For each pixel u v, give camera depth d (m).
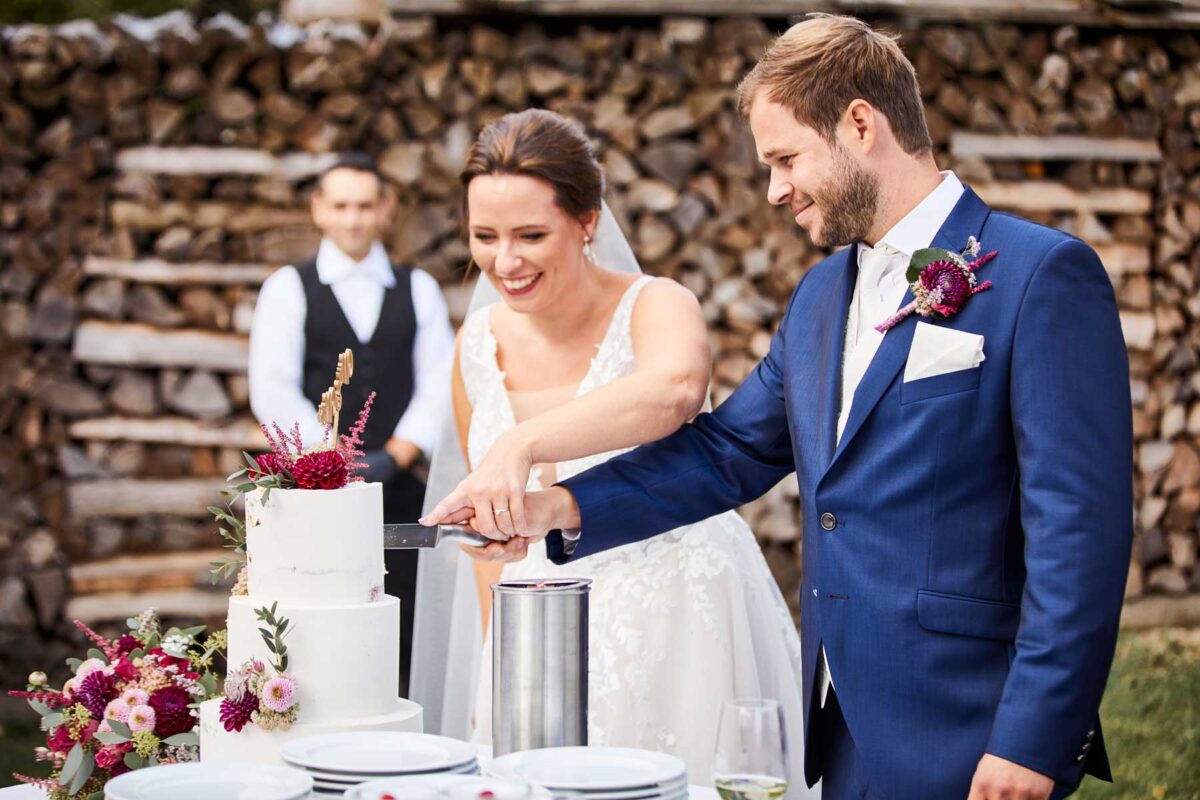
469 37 6.52
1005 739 2.09
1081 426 2.16
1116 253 6.84
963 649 2.25
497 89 6.50
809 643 2.42
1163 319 6.94
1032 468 2.16
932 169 2.41
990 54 6.61
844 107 2.33
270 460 2.29
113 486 6.56
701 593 2.87
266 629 2.20
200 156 6.58
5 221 6.52
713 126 6.49
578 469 2.93
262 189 6.59
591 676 2.84
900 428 2.29
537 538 2.66
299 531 2.25
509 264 2.76
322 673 2.22
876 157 2.35
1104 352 2.21
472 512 2.59
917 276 2.29
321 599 2.26
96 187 6.55
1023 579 2.28
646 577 2.88
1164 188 6.91
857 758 2.37
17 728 5.71
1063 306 2.21
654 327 2.89
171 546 6.61
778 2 6.37
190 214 6.61
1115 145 6.80
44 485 6.55
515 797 1.84
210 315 6.62
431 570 3.27
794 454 2.52
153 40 6.52
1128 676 5.95
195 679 2.48
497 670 2.20
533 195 2.73
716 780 1.87
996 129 6.68
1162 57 6.84
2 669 6.42
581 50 6.45
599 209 2.90
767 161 2.43
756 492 2.76
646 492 2.70
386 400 4.97
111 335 6.56
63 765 2.43
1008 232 2.30
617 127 6.44
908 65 2.40
